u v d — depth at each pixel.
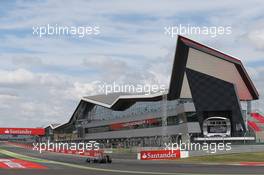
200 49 82.00
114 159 59.38
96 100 139.88
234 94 83.12
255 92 86.06
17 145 156.00
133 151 78.69
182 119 87.56
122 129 123.31
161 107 100.69
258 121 90.62
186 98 91.62
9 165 39.00
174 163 46.94
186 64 83.81
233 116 83.44
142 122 110.50
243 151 66.31
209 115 84.69
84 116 161.00
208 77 83.38
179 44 82.19
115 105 123.69
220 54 82.12
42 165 40.34
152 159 58.56
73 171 30.86
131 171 31.11
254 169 34.53
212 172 30.38
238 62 81.88
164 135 88.19
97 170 32.31
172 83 89.25
